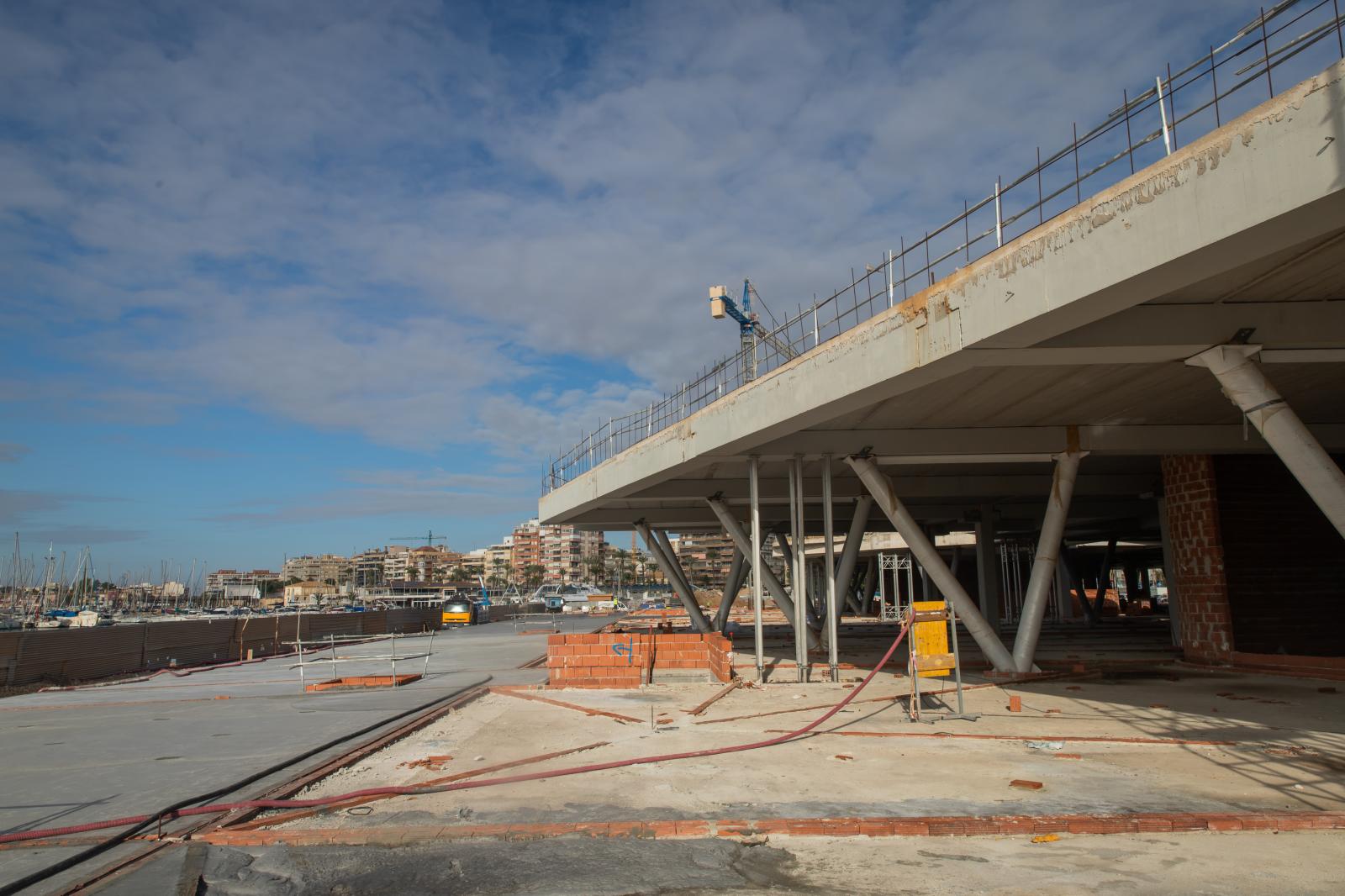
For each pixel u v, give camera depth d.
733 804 8.22
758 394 16.39
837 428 18.25
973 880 6.07
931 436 18.23
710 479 25.42
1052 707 14.17
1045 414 16.94
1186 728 11.89
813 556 51.28
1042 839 7.01
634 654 18.89
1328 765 9.34
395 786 9.35
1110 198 8.90
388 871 6.54
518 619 68.81
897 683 18.17
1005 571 49.47
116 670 31.50
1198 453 19.47
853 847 6.91
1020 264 10.06
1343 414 17.72
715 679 19.16
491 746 11.79
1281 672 18.55
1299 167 7.09
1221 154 7.77
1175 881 5.91
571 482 28.72
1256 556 20.66
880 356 12.73
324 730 13.26
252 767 10.34
